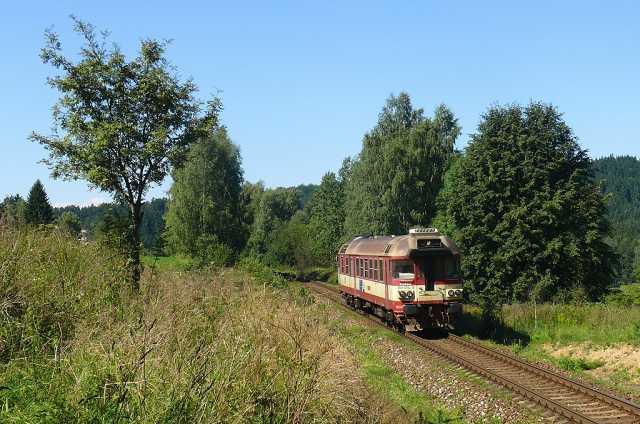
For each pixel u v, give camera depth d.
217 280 12.70
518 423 10.64
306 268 63.69
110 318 8.45
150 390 6.02
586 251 33.16
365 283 24.50
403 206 45.31
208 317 9.38
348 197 51.78
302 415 7.13
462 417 11.23
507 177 34.22
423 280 20.16
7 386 5.97
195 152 48.47
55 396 5.69
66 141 15.19
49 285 9.26
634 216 187.50
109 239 13.11
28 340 7.55
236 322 9.36
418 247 20.30
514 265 34.19
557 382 13.16
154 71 15.91
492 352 16.58
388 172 45.91
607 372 14.43
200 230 48.28
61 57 15.33
